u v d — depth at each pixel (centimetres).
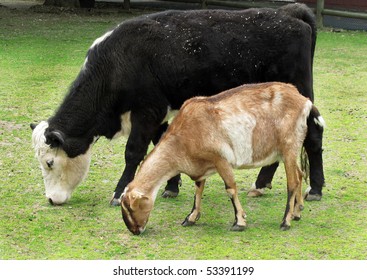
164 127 762
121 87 708
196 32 714
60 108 713
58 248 606
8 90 1207
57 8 2148
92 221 670
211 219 677
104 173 828
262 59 718
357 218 677
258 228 650
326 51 1625
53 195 707
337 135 984
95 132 721
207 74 714
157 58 706
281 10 736
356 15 1892
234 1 2108
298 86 725
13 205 711
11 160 861
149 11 2161
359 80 1338
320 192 724
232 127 619
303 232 640
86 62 721
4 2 2381
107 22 1945
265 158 638
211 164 629
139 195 612
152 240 623
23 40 1662
